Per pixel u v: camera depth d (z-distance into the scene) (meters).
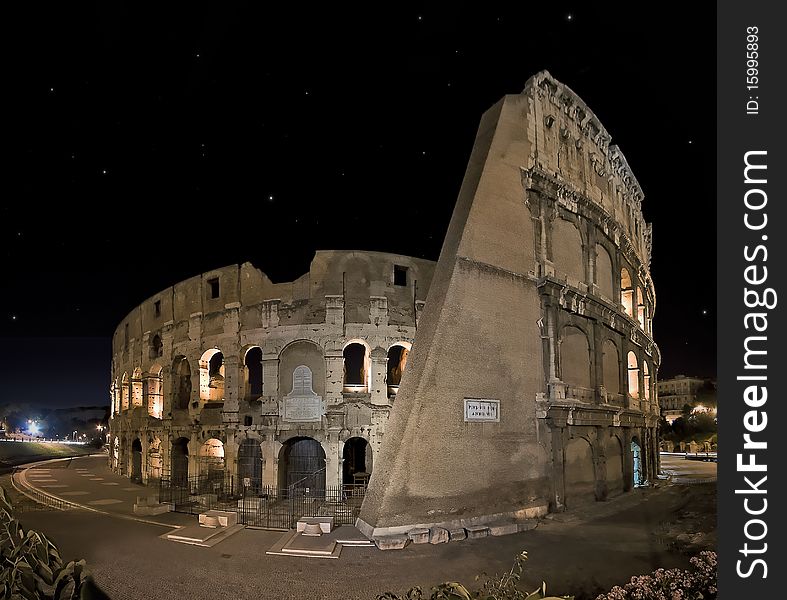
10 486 44.28
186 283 40.53
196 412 37.78
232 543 21.56
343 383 34.62
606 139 40.34
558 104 34.59
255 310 36.12
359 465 38.53
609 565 18.33
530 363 28.33
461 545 21.39
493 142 29.03
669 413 140.62
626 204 45.09
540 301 29.89
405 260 36.62
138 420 45.25
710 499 29.72
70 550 20.67
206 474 37.41
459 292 25.61
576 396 31.42
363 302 35.06
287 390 34.69
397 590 16.16
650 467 45.38
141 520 26.47
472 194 27.91
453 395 24.45
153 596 15.93
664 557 19.17
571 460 30.31
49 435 192.12
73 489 39.34
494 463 25.41
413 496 22.47
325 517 23.81
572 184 34.06
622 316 38.38
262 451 34.19
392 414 24.36
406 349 40.47
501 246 28.19
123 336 52.94
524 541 22.09
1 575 7.26
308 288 35.34
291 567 18.41
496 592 9.08
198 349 38.28
